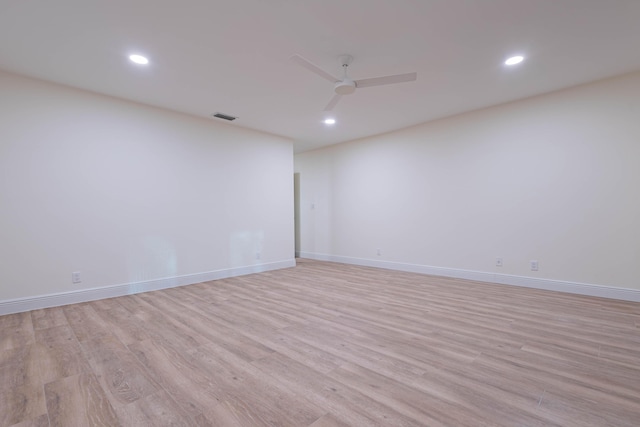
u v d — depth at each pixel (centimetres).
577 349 214
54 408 152
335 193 636
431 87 351
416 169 505
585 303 321
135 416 146
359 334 245
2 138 301
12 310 302
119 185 374
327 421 142
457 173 455
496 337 236
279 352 214
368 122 483
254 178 520
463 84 343
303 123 485
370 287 405
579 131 353
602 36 250
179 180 428
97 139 357
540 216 383
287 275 493
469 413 147
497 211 418
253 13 218
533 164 387
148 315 295
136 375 184
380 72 312
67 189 337
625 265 329
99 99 359
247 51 270
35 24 227
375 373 185
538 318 277
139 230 389
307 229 699
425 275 484
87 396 162
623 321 266
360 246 593
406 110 428
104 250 361
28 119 314
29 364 197
